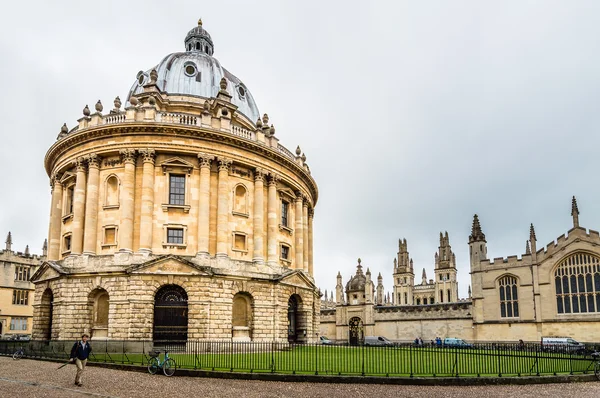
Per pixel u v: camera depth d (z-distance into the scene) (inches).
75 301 1718.8
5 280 3179.1
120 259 1702.8
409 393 848.9
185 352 1560.0
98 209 1822.1
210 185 1867.6
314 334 2336.4
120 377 1017.5
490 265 2689.5
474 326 2674.7
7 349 1659.7
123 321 1642.5
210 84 2377.0
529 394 853.8
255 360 1272.1
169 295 1726.1
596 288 2381.9
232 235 1887.3
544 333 2459.4
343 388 898.7
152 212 1782.7
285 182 2180.1
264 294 1884.8
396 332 2982.3
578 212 2480.3
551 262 2506.2
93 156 1836.9
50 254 1982.0
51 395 785.6
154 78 2135.8
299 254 2251.5
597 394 863.1
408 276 5103.3
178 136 1836.9
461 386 939.3
